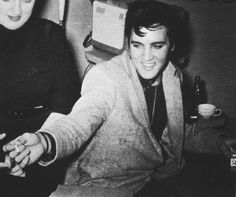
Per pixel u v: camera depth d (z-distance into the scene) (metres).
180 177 1.76
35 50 1.76
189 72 2.25
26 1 1.69
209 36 2.22
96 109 1.51
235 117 2.22
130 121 1.63
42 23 1.79
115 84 1.59
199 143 1.91
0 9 1.66
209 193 1.65
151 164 1.75
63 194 1.37
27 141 1.28
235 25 2.22
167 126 1.79
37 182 1.58
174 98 1.75
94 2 1.85
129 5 1.67
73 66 2.02
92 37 1.90
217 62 2.26
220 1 2.18
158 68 1.67
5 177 1.52
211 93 2.29
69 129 1.37
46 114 1.79
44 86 1.79
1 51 1.71
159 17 1.60
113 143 1.65
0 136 1.53
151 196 1.65
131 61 1.65
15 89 1.75
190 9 2.16
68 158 1.71
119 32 1.85
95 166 1.68
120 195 1.40
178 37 1.86
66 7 2.00
